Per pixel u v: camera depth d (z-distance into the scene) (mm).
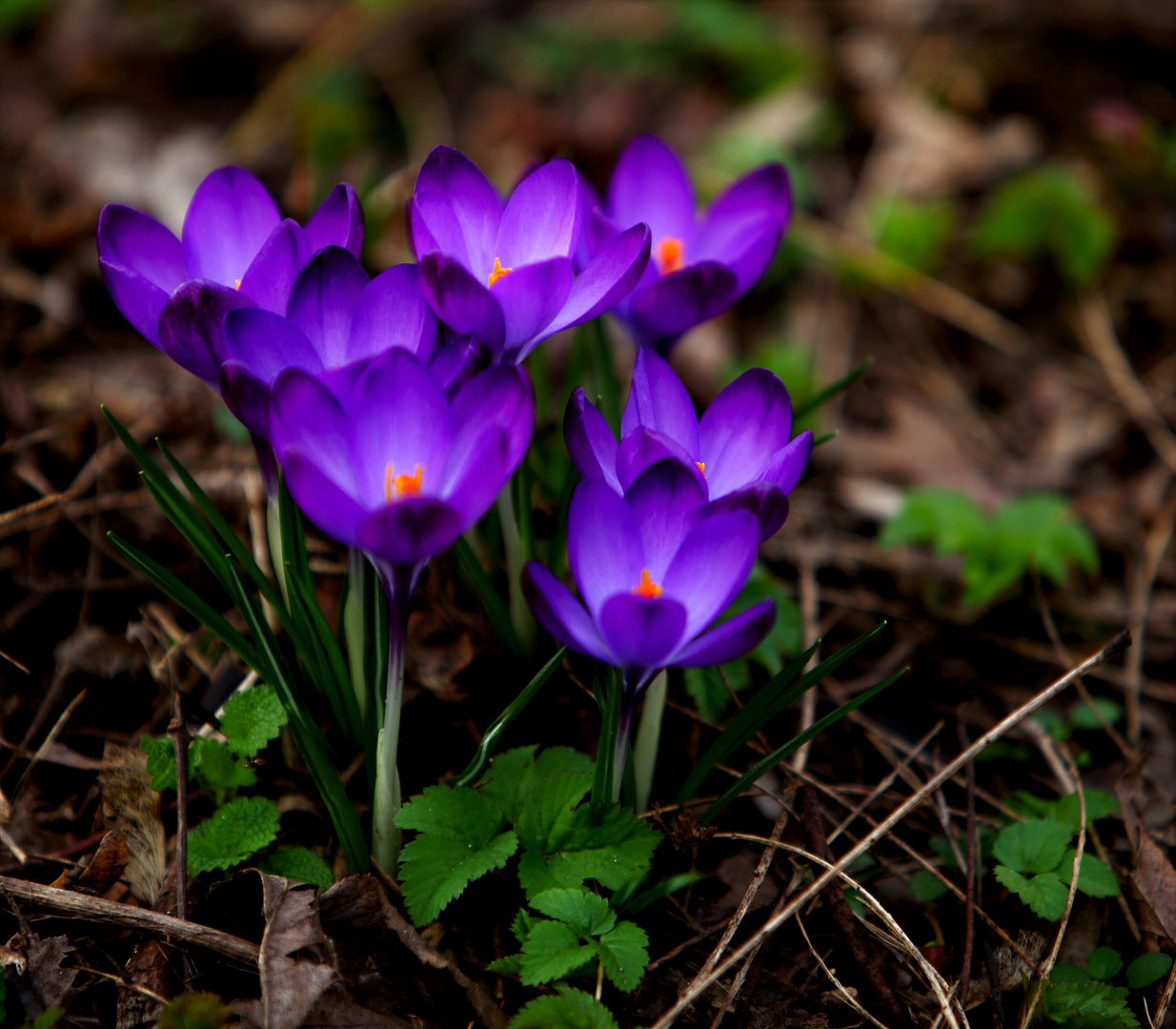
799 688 701
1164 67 1502
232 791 718
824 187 1308
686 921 719
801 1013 704
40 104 1347
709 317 733
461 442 665
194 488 711
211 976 696
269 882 698
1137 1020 712
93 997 695
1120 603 870
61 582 783
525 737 747
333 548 786
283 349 677
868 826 753
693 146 1351
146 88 1422
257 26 1527
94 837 722
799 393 995
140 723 755
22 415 831
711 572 666
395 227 1104
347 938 696
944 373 1124
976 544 817
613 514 667
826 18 1622
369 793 732
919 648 817
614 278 687
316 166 1249
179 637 770
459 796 697
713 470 693
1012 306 1200
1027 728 786
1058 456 1036
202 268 707
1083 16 1550
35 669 769
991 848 746
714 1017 701
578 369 775
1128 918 733
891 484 992
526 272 676
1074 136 1387
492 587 733
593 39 1535
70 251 1041
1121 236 1256
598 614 673
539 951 682
